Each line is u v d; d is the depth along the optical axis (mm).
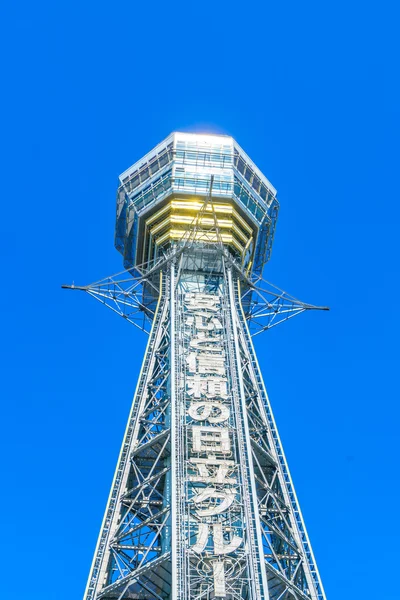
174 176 111250
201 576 71188
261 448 86438
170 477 81312
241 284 107625
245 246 110688
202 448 81500
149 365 93375
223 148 115875
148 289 108375
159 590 74812
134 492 83562
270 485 86062
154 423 88188
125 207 118875
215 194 110438
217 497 77250
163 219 109625
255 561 72625
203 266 105000
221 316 97000
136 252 114812
